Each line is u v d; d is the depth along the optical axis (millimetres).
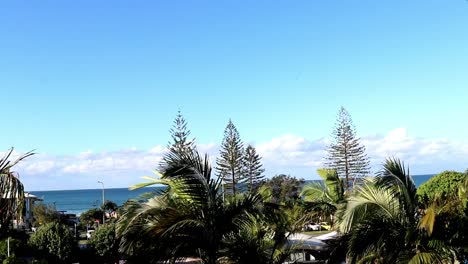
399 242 8617
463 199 8617
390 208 9109
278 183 55125
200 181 7906
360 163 42094
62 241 24312
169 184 8367
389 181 8992
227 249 8414
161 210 7855
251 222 8547
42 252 23859
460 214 8469
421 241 8398
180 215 7762
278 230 9602
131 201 8453
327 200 16062
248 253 8461
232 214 8062
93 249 24594
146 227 7828
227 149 41188
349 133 42375
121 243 8133
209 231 7895
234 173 40656
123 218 8180
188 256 8008
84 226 58406
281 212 9641
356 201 9484
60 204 133625
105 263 24219
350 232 9070
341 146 42344
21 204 5410
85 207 121812
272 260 9367
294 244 10789
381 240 8555
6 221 5340
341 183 16531
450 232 8375
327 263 9609
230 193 9227
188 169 7875
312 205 12953
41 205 52188
